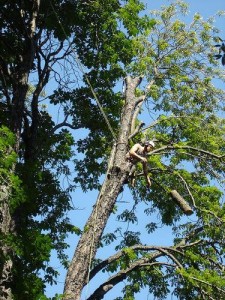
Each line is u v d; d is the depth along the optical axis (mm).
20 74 21484
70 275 15766
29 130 21797
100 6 23125
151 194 22812
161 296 20906
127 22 22938
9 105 21391
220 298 18734
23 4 22578
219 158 20594
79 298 15586
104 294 17812
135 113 18078
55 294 16531
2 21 22844
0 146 17172
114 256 18438
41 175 20266
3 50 22406
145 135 21594
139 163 21781
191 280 18734
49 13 23016
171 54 24953
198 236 20922
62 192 22844
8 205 17641
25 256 18297
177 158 23141
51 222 22453
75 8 23250
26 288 18156
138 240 22375
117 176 16922
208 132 24094
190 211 16844
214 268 20141
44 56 23234
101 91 23484
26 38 22156
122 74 23000
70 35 23156
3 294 17688
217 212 20984
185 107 24625
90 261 15734
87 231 16312
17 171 19719
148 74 24719
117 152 17188
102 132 23859
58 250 22562
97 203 16672
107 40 22938
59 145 22922
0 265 17781
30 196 19312
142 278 21125
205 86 24891
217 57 11859
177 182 22109
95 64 22906
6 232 18250
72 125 23578
